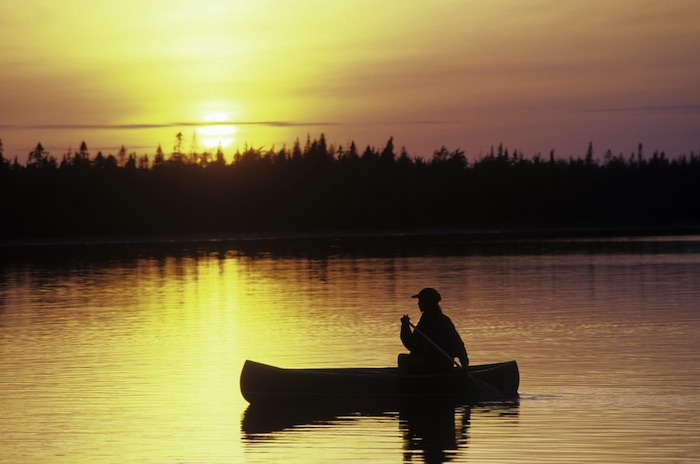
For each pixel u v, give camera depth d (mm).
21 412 20031
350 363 26172
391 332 32188
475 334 31266
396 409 20031
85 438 17875
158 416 19625
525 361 25797
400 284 53781
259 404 20688
